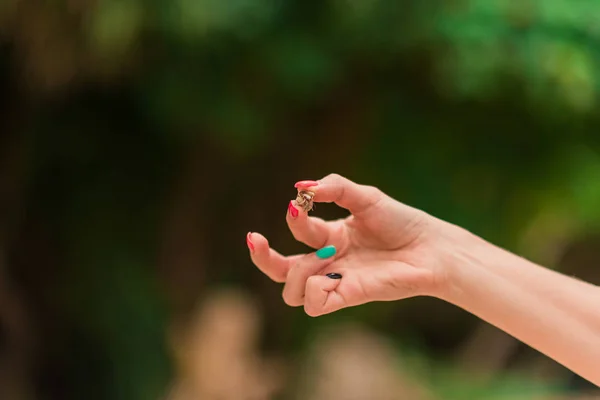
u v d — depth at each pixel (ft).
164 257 9.52
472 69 7.15
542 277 3.73
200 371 8.21
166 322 8.98
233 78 7.55
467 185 9.45
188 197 9.48
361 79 8.41
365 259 3.73
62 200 8.95
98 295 8.72
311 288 3.64
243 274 9.86
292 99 8.10
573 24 7.13
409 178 9.34
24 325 8.35
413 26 7.15
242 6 6.62
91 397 8.69
